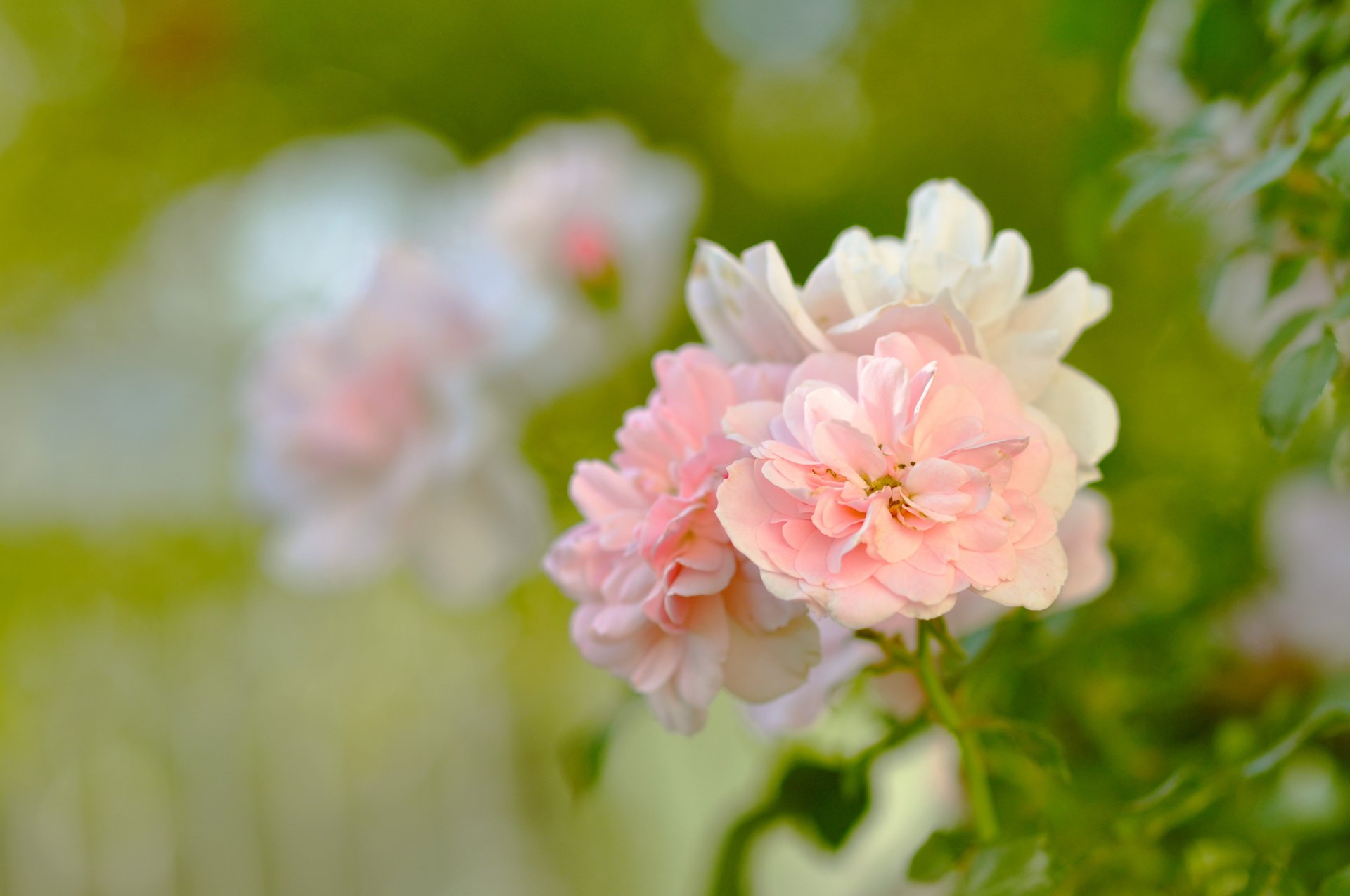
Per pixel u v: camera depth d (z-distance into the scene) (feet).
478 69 4.28
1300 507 2.59
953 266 2.17
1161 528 2.61
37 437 5.29
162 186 4.99
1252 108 2.30
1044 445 2.13
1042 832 2.22
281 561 3.08
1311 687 2.53
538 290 2.96
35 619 4.97
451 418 2.80
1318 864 2.30
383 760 6.02
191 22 4.53
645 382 3.23
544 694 4.71
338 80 4.54
